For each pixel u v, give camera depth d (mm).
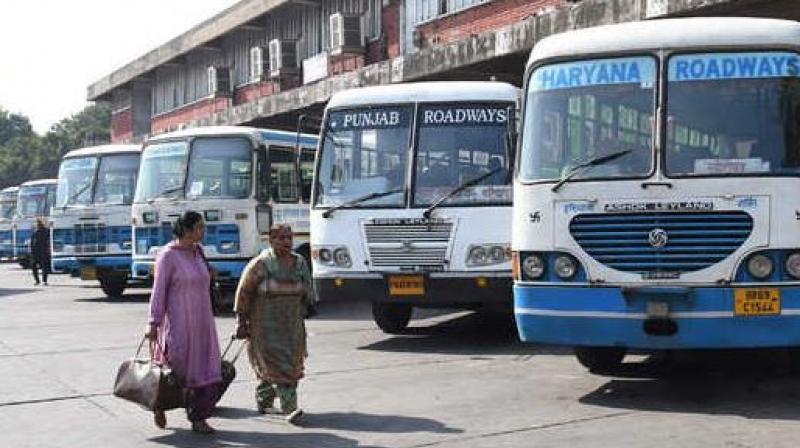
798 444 6555
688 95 7926
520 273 8219
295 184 17094
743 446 6527
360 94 12078
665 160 7777
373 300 11453
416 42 22969
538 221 8094
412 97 11812
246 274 7742
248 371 10312
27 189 36812
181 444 7098
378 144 11773
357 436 7180
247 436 7301
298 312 7801
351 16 25641
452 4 21766
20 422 7914
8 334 13898
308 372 9992
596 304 7812
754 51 7934
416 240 11281
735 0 13109
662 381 9117
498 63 18234
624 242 7770
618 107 8070
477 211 11211
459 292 11172
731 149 7727
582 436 6945
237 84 33812
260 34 32188
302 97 25031
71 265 20141
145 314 16703
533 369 9992
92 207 20047
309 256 17219
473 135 11523
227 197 16109
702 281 7586
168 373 7180
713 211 7605
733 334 7543
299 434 7309
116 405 8586
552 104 8344
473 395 8594
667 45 8062
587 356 9516
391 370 10062
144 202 16953
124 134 45219
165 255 7387
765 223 7547
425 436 7109
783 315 7480
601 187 7867
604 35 8305
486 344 12016
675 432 6977
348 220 11562
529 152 8336
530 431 7156
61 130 118500
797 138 7707
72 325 15016
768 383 8906
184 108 38375
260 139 16359
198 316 7391
